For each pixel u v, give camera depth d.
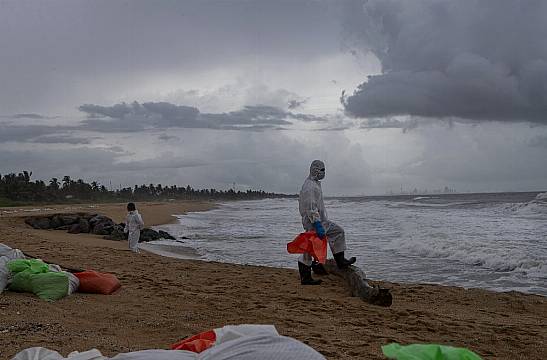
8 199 68.12
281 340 3.00
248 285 9.78
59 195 83.19
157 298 8.01
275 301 8.19
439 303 8.59
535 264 12.67
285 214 50.53
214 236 24.52
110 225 25.25
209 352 2.92
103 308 7.05
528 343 6.12
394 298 8.98
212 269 11.88
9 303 6.91
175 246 19.91
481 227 23.58
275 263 14.69
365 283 8.67
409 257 14.83
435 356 2.43
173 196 157.62
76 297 7.69
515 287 10.55
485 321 7.24
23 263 7.80
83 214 28.97
